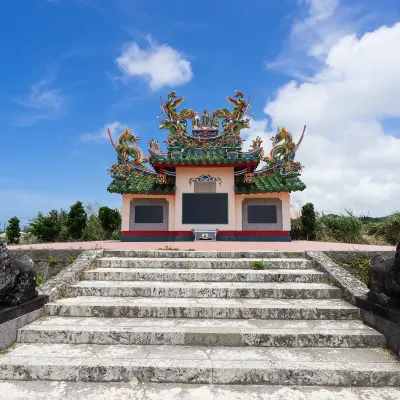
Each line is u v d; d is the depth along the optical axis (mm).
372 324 4973
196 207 14992
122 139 15289
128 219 15250
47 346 4566
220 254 8523
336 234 17562
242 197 15422
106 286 6438
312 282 6965
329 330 4797
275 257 8484
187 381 3846
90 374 3879
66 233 17688
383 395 3611
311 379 3820
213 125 15562
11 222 16969
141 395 3586
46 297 5695
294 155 15086
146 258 8344
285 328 4902
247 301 5988
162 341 4645
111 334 4668
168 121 15109
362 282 6965
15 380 3893
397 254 4488
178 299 6137
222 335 4629
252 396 3578
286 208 15180
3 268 4645
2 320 4449
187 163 14633
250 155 14766
